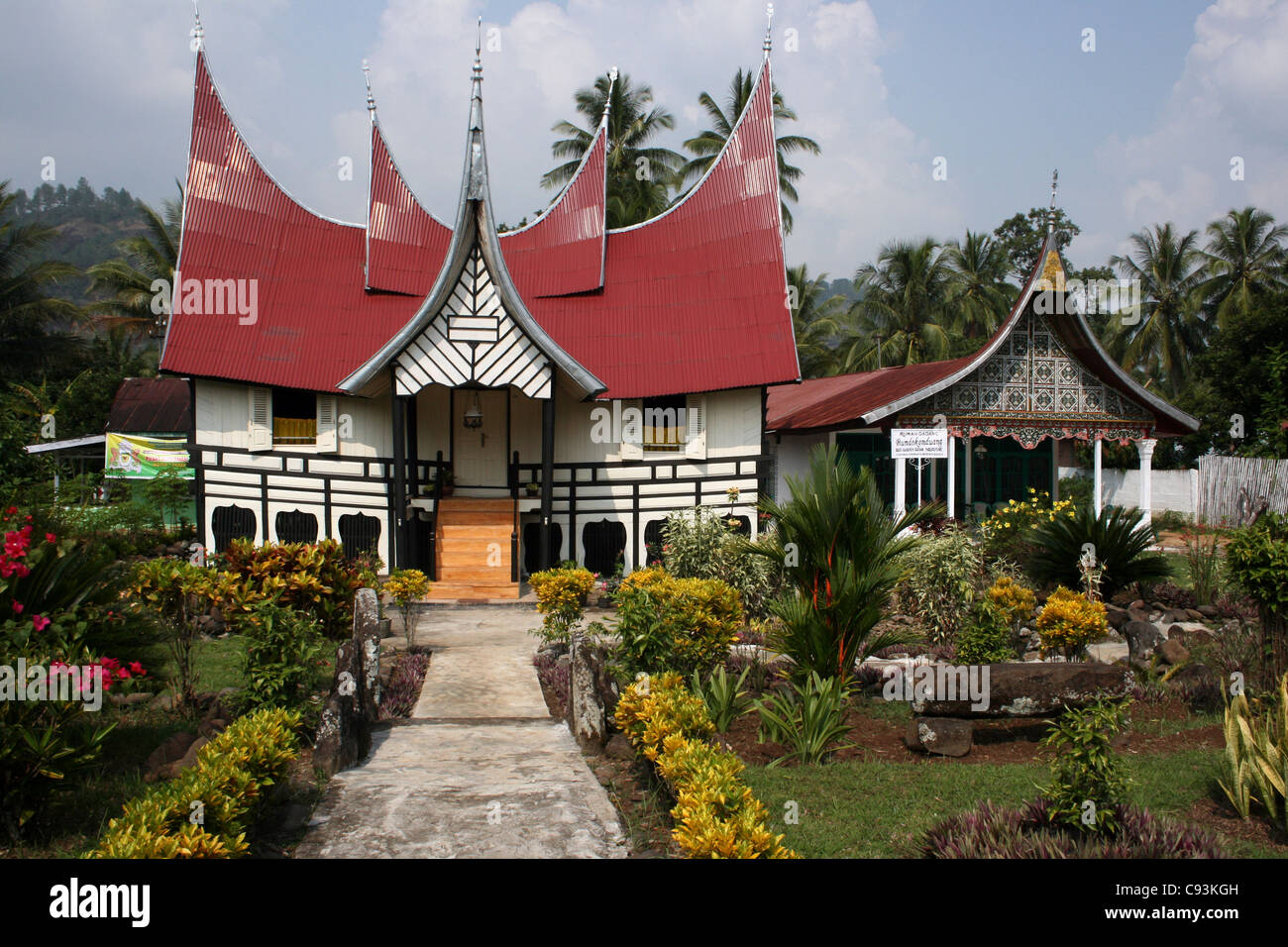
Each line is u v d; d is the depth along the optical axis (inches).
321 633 506.6
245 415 824.9
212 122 887.1
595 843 279.7
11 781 269.4
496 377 767.7
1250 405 1528.1
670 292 908.0
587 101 1642.5
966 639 463.5
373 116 928.3
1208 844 259.3
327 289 888.3
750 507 839.1
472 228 763.4
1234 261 2018.9
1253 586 408.2
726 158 950.4
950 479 979.9
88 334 2282.2
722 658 444.8
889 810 304.0
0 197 1822.1
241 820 254.4
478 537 788.0
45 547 339.6
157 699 426.0
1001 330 963.3
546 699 466.6
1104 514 722.8
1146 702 449.1
